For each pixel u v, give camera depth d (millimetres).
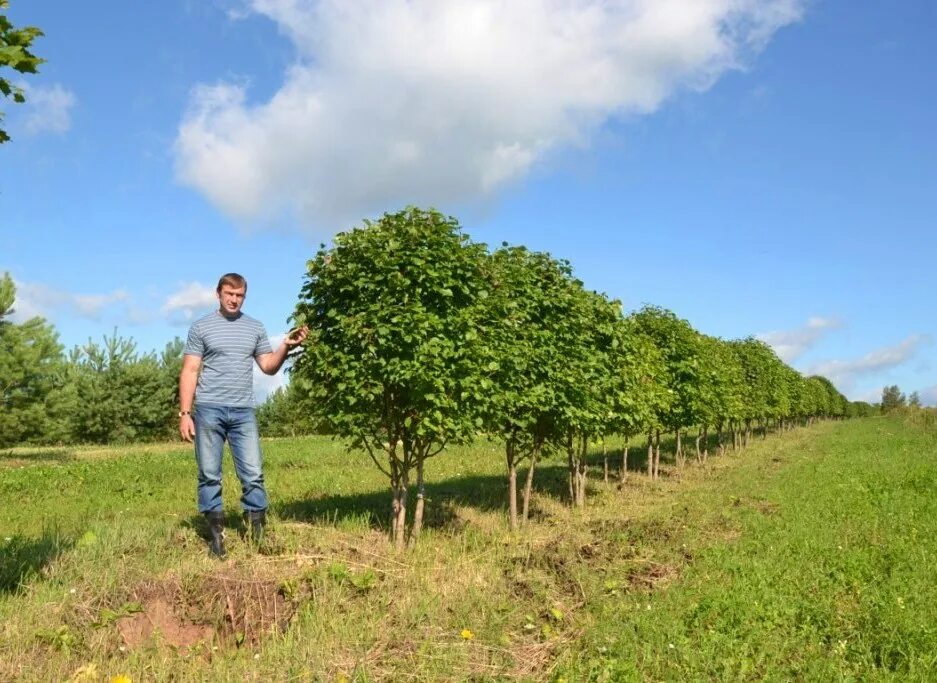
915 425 45125
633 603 5676
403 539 7340
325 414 7277
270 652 4551
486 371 7566
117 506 11312
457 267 7457
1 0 3918
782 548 7523
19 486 14117
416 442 7629
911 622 5090
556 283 10359
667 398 15250
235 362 6719
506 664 4520
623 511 11148
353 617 5109
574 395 9867
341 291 7172
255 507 6867
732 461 21625
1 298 24672
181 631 5035
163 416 39031
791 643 4887
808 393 42188
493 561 6945
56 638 4559
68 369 27141
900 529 8797
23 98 4086
